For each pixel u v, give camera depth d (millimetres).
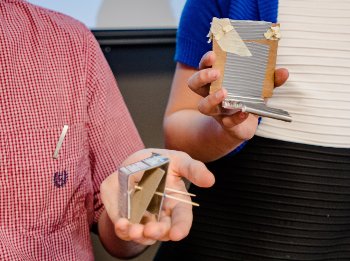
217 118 666
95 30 1432
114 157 853
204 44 819
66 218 789
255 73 667
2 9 794
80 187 803
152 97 1513
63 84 794
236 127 667
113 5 1428
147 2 1445
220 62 655
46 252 766
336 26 778
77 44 812
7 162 744
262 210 813
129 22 1449
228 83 657
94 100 833
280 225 807
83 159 813
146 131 1527
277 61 794
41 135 763
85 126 820
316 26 780
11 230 745
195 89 650
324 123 790
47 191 761
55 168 767
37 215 757
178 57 842
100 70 838
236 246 828
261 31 670
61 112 785
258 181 812
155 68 1497
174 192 617
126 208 562
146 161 591
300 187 798
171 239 540
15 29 783
